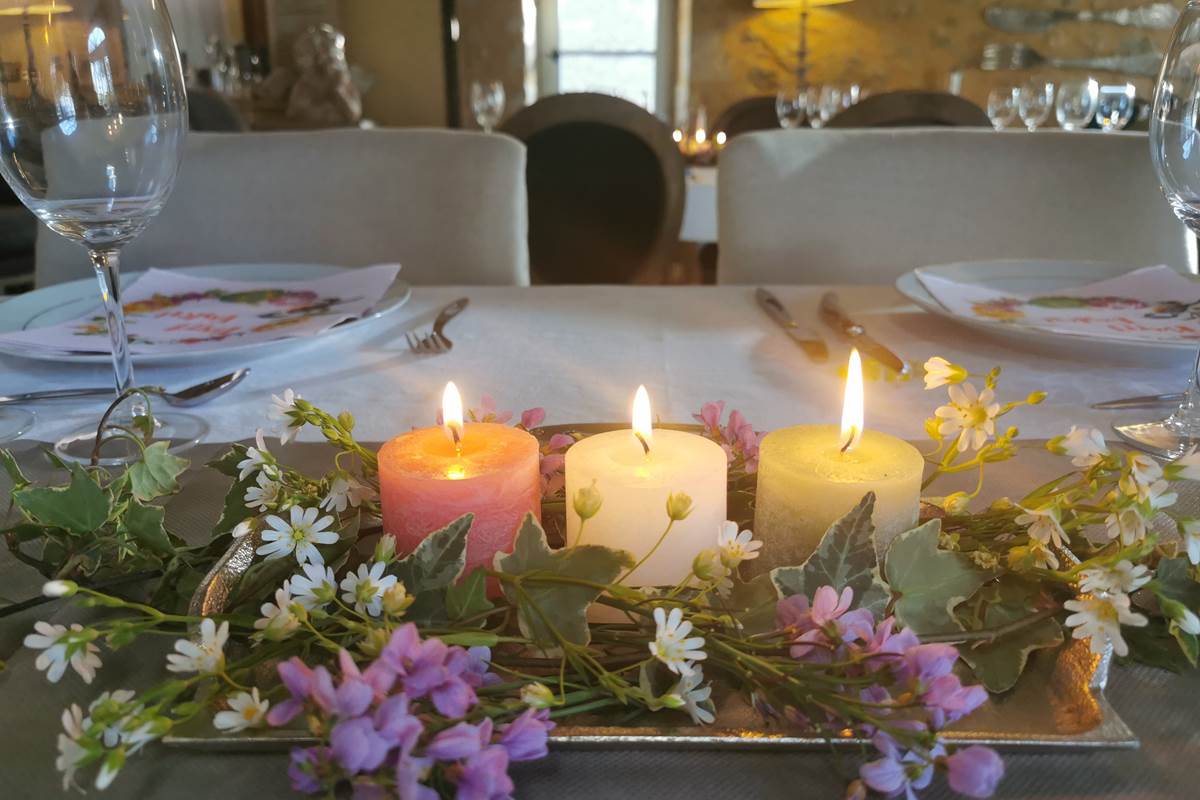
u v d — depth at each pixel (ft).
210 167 4.01
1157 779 0.91
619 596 0.98
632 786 0.90
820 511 1.10
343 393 2.11
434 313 2.81
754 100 12.28
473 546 1.11
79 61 1.71
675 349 2.43
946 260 4.00
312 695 0.78
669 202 6.52
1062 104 7.88
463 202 4.00
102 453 1.74
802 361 2.32
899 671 0.88
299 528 1.05
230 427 1.91
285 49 16.84
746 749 0.93
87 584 1.15
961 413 1.20
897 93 6.75
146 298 2.81
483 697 0.91
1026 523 1.09
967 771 0.80
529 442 1.20
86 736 0.79
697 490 1.13
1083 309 2.56
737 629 0.98
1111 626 0.94
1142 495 1.00
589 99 6.33
